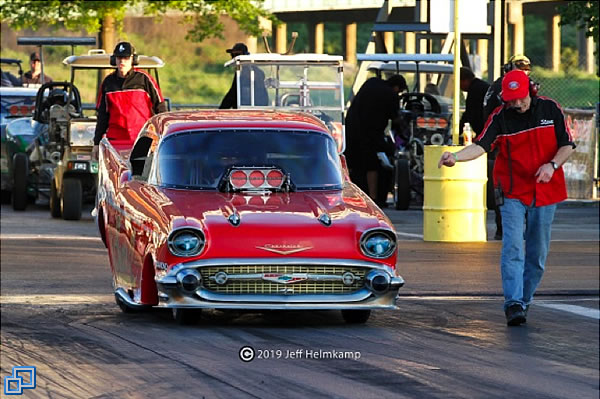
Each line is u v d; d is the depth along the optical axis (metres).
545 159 18.31
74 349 16.02
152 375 14.55
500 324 18.55
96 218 21.25
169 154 19.00
